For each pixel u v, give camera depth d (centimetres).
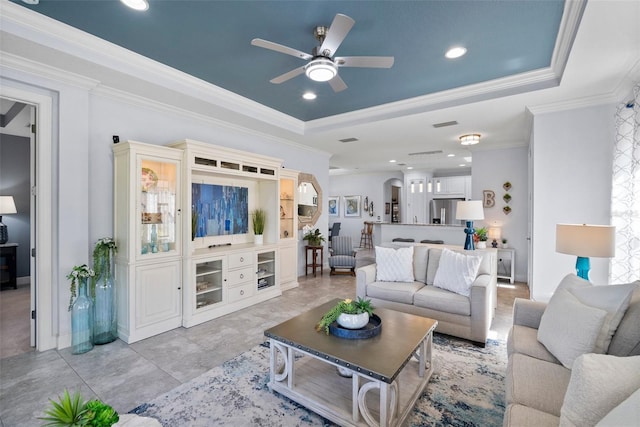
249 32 251
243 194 472
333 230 984
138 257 310
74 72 283
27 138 531
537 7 217
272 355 224
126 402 211
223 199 441
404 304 341
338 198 1149
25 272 523
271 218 480
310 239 627
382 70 317
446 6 217
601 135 338
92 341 293
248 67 314
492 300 359
